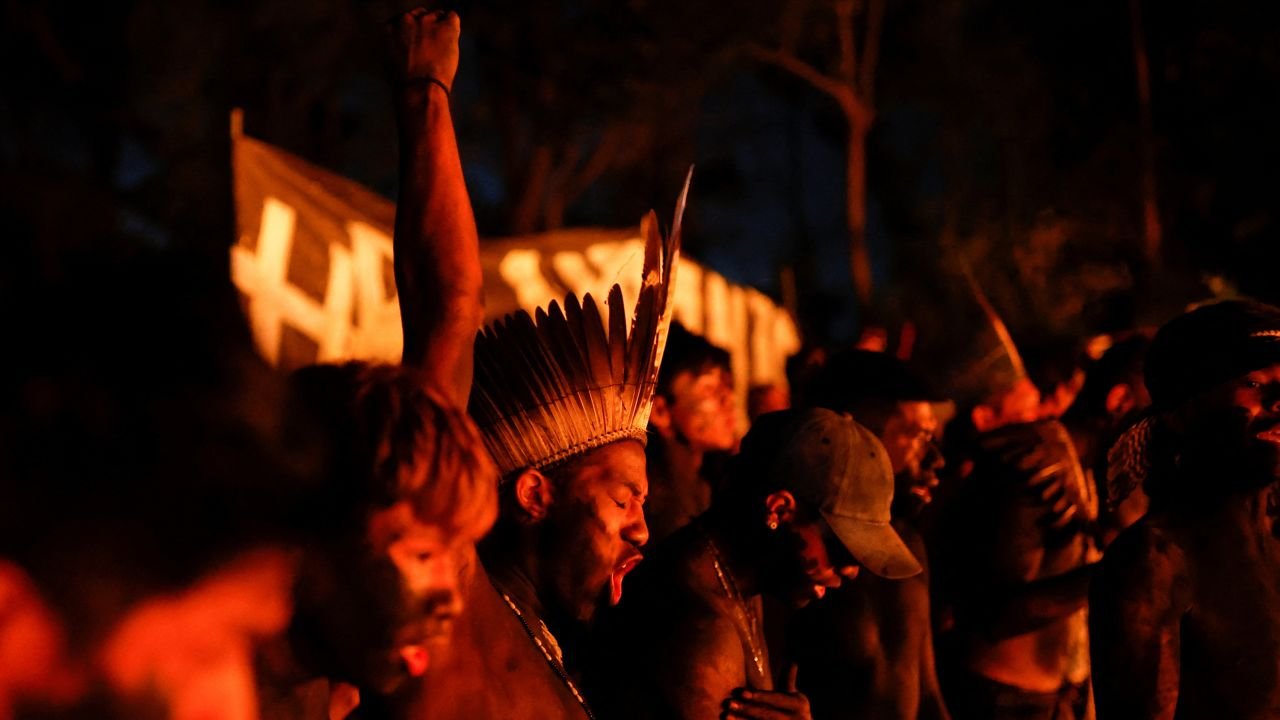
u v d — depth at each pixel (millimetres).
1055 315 18297
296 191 5816
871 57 20781
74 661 1052
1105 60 20000
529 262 7074
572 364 2270
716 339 8891
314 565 1370
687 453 4496
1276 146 18641
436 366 1931
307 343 5738
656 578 2711
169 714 1082
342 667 1431
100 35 13094
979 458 4449
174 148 13484
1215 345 2883
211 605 1111
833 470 2736
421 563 1396
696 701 2568
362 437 1365
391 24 2139
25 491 1027
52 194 1012
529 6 17516
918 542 3818
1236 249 18875
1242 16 18844
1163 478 2986
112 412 1029
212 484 1095
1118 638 2844
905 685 3641
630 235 7340
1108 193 19594
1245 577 2842
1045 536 4266
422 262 1997
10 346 1002
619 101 18109
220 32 14422
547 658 2072
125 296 1028
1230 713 2805
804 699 2621
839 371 3904
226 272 1096
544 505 2244
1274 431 2848
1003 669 4301
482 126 19484
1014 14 20938
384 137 18734
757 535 2748
